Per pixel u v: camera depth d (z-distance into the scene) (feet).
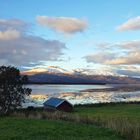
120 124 137.08
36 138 116.26
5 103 217.15
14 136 119.55
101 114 259.80
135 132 119.85
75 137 118.52
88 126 142.51
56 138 115.96
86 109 326.24
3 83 217.97
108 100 554.87
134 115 246.27
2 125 146.72
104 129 134.21
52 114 181.68
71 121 161.17
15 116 187.93
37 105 394.11
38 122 154.71
